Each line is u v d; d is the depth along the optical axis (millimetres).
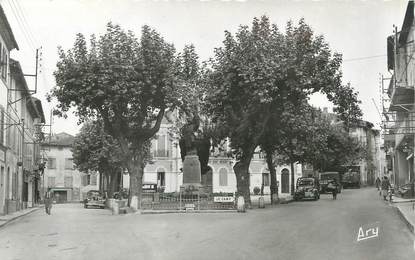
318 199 45156
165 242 15414
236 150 37469
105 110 32344
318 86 32562
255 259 12219
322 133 50625
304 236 16281
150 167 67312
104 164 56375
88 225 21891
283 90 32062
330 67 32438
